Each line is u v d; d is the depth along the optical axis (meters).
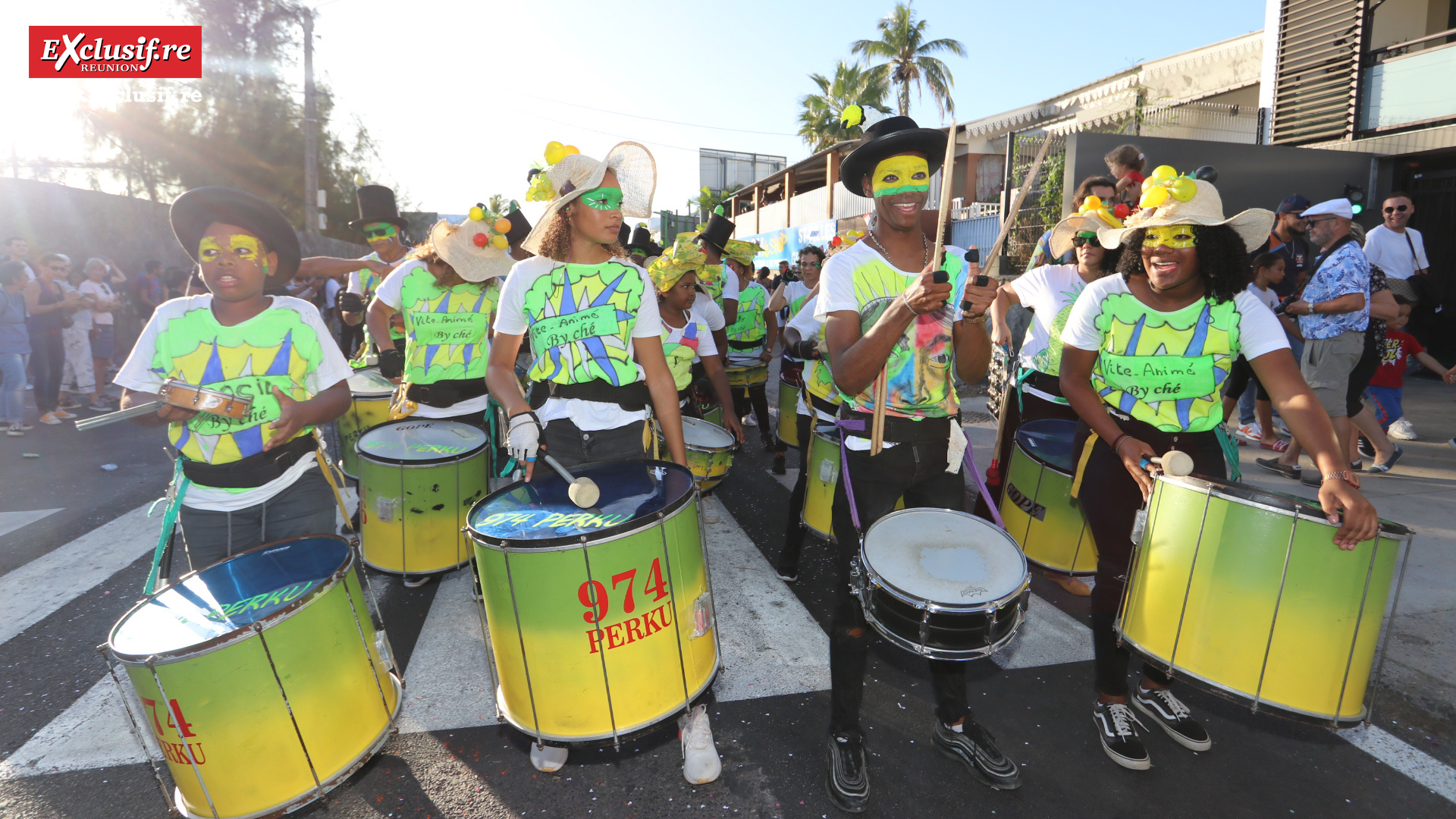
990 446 6.29
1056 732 2.50
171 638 1.80
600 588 1.87
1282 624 1.83
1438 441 6.30
